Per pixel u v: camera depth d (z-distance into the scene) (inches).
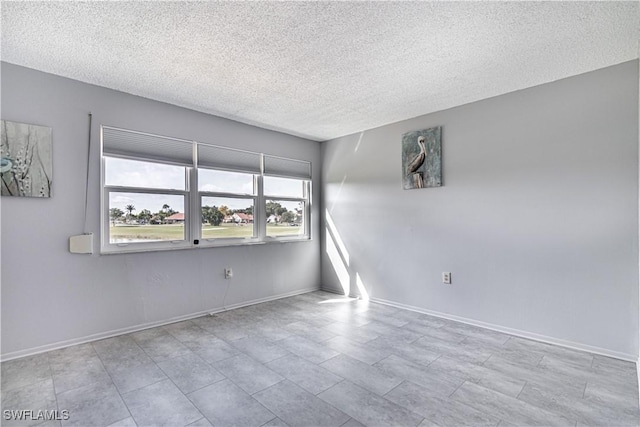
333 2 73.4
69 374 93.4
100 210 120.2
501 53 96.7
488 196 131.3
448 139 143.2
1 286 101.0
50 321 109.5
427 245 150.6
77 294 115.0
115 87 121.1
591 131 108.1
